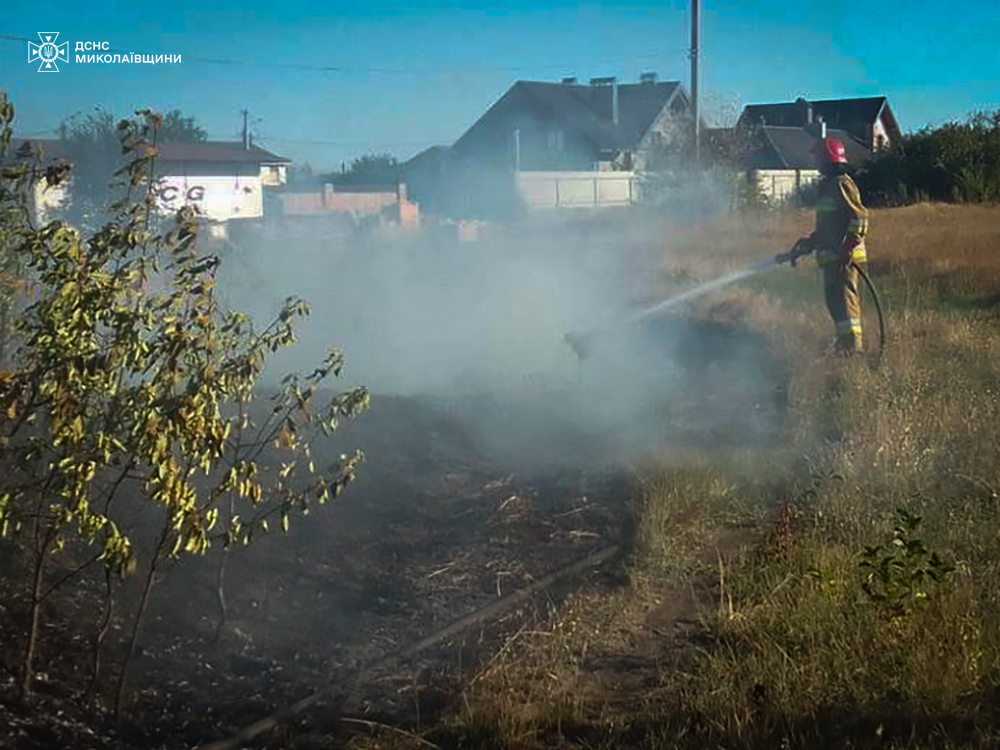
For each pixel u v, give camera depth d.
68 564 5.42
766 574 5.64
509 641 4.96
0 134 4.86
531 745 4.21
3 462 5.03
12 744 3.94
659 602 5.55
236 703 4.53
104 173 15.09
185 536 4.14
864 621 4.84
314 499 6.64
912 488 6.71
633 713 4.43
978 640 4.61
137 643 4.87
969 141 45.44
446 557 6.14
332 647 5.04
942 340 11.26
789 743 4.04
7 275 5.65
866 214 10.55
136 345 4.03
